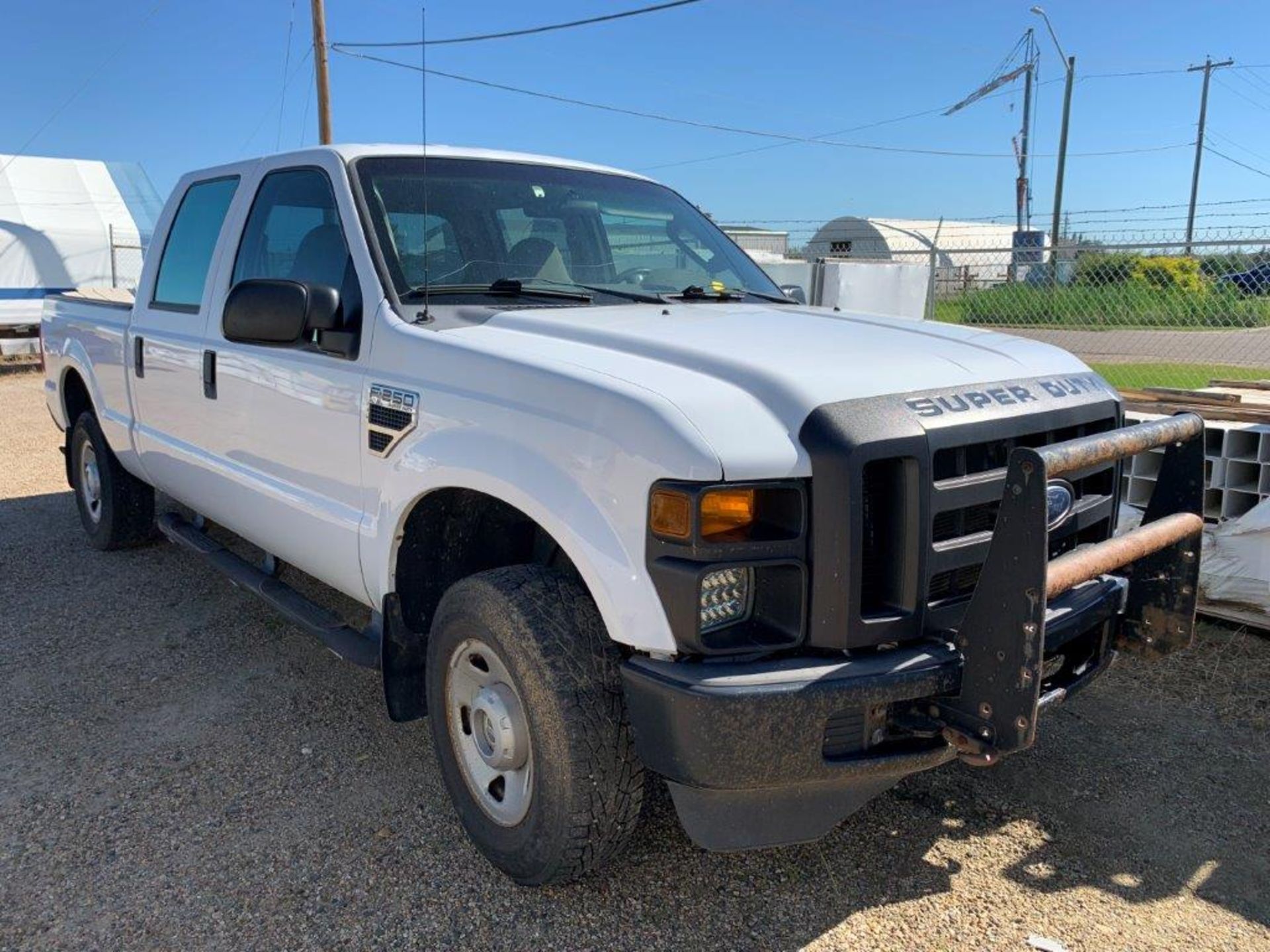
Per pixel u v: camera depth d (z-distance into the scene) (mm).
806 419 2467
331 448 3479
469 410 2887
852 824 3340
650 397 2490
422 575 3318
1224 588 4766
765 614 2510
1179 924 2855
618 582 2469
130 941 2738
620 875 3043
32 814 3338
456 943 2748
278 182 4102
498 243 3736
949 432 2576
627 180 4488
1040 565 2336
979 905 2938
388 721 4027
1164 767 3711
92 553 6156
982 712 2465
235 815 3348
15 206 17562
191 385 4414
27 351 16281
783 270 15375
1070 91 34438
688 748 2385
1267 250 9594
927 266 15055
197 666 4535
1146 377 10078
